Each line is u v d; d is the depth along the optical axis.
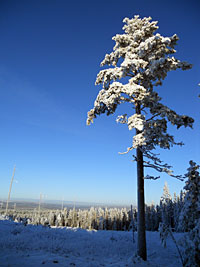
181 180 8.82
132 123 9.12
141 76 10.23
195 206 8.14
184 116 9.25
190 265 7.13
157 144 9.29
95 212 77.69
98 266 7.54
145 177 9.54
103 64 12.30
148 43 9.16
